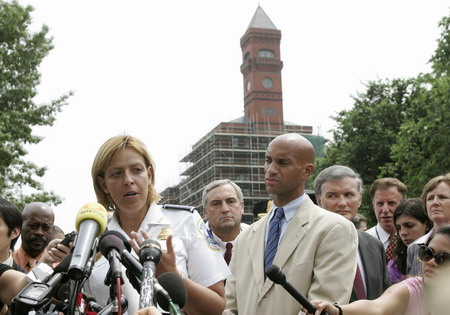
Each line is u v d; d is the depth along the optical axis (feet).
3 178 65.62
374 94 121.08
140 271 7.66
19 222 14.37
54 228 23.93
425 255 11.56
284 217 14.75
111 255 7.79
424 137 87.10
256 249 14.78
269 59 347.15
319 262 13.57
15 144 66.18
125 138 12.44
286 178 14.60
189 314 11.93
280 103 342.03
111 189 12.32
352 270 13.38
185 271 12.56
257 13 359.66
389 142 113.60
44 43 71.15
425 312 11.67
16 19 69.15
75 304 7.54
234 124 299.58
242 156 294.87
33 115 68.23
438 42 93.50
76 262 7.43
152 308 6.16
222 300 12.09
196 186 304.50
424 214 19.67
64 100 70.69
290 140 14.76
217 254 13.42
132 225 12.68
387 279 16.46
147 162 12.67
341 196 18.80
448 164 86.12
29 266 21.86
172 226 12.80
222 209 22.66
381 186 22.30
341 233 13.73
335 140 122.01
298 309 13.43
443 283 6.81
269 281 13.89
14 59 69.36
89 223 8.16
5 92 68.23
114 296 7.65
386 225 22.13
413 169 89.71
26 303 7.31
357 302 11.15
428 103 92.12
